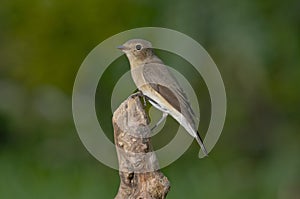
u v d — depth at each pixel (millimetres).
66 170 14203
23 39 14742
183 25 13148
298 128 14227
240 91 13789
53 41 14492
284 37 13328
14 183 13883
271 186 13734
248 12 13156
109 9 13859
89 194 13438
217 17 13133
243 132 14289
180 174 13789
